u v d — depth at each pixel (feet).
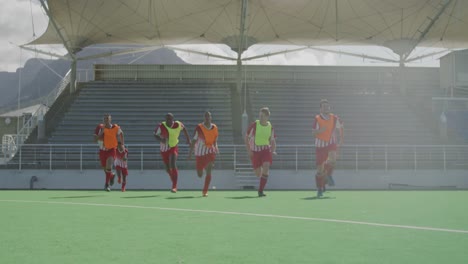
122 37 115.03
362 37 115.24
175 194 43.78
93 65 123.24
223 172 79.87
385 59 118.11
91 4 100.42
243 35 105.70
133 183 79.00
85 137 97.71
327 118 38.88
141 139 97.40
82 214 24.58
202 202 32.58
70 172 79.77
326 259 13.42
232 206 29.32
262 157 40.24
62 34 109.60
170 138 44.75
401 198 36.78
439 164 83.20
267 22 108.27
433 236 17.07
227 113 107.14
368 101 111.04
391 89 118.73
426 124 102.27
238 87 112.47
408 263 12.82
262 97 112.06
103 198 37.14
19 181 79.66
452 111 100.37
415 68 123.75
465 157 85.05
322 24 109.09
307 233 17.97
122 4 101.04
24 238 17.03
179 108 108.06
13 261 13.25
